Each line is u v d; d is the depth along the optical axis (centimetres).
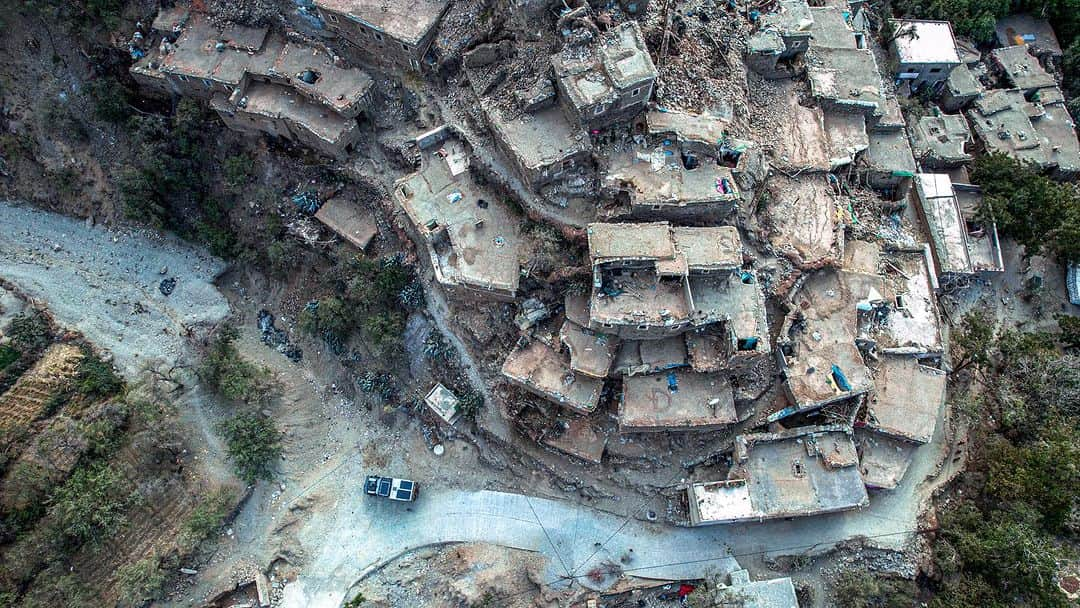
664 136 5497
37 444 6078
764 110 6134
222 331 6750
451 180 6112
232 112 6425
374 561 5988
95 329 6862
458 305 6156
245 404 6519
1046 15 7088
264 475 6172
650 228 5222
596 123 5503
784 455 5403
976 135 6719
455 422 6216
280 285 7000
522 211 5912
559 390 5603
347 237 6456
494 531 5981
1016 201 6066
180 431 6412
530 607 5700
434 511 6100
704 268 5122
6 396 6322
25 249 7075
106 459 6119
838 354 5447
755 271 5569
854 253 5812
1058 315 5969
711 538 5650
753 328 5231
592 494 5906
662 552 5691
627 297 5253
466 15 6006
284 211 6744
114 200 7144
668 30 5788
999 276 6259
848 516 5481
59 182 7081
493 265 5819
